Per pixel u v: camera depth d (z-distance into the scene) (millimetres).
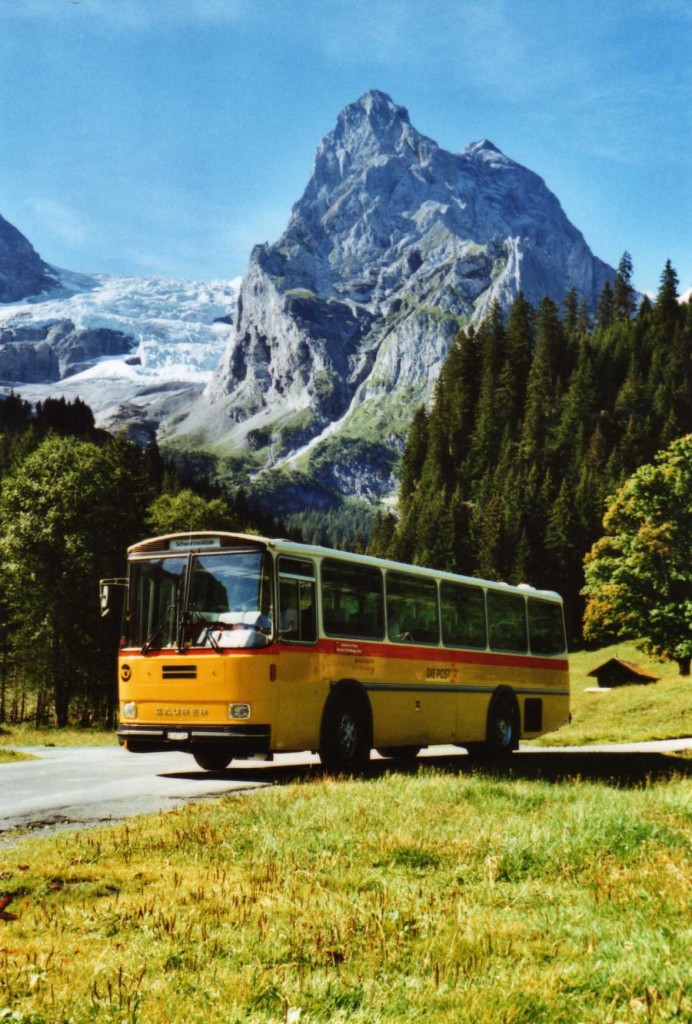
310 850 8734
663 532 64188
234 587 15242
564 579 133500
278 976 5191
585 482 151500
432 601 19328
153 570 15992
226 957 5621
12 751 24219
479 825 9523
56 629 57125
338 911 6488
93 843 9023
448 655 19516
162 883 7422
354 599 16906
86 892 7180
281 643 14930
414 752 21500
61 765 20406
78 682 59688
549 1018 4758
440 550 155875
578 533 134625
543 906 6855
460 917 6391
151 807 12422
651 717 47719
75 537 56344
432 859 8352
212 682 14898
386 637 17594
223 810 10734
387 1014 4727
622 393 196875
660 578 63875
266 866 7941
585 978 5262
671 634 63562
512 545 143250
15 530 57500
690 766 17438
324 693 15742
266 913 6480
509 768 16500
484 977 5277
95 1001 4801
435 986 5133
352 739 16328
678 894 6980
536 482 164125
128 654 15820
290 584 15406
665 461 66625
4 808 12508
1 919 6402
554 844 8625
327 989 5035
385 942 5887
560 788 12328
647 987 5039
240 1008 4742
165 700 15336
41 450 62844
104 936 6062
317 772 16953
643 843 8875
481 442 198625
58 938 5969
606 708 51875
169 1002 4820
